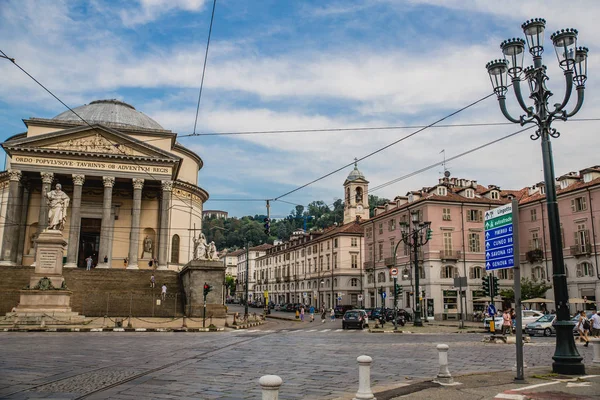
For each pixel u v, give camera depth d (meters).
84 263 54.31
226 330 33.84
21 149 48.12
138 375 12.27
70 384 10.89
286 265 106.31
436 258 58.12
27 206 52.19
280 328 38.59
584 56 13.30
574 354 12.38
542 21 13.38
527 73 13.96
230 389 10.44
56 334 27.02
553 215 13.15
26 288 31.06
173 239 59.38
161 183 51.66
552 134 13.59
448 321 54.75
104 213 49.47
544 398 9.05
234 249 174.75
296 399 9.57
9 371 12.72
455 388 10.17
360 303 70.31
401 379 12.19
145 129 55.94
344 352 18.78
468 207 60.72
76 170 49.41
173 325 34.59
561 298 12.80
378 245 70.69
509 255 12.06
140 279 44.38
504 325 27.11
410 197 64.69
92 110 61.88
